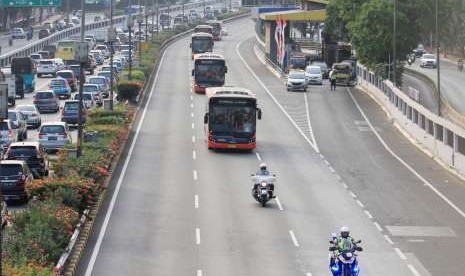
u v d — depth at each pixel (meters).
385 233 83.38
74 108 144.12
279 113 168.38
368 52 196.38
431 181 110.31
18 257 57.94
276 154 127.06
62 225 69.38
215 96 126.81
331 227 85.12
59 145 120.12
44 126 121.19
